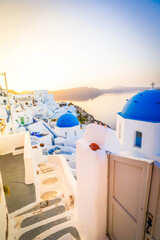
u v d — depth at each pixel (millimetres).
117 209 2512
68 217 3900
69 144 19938
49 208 4328
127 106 7992
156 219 1697
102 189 2568
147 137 6832
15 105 30734
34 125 23125
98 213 2662
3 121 11164
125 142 7746
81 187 3240
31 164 5375
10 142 7957
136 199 2020
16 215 4098
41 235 3361
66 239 3223
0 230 2686
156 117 6812
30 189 5180
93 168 2500
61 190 5371
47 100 41875
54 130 25500
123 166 2207
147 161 1723
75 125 22625
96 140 2832
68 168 6496
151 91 7562
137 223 2014
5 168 6422
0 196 3223
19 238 3385
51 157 8234
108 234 2926
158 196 1624
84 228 3283
